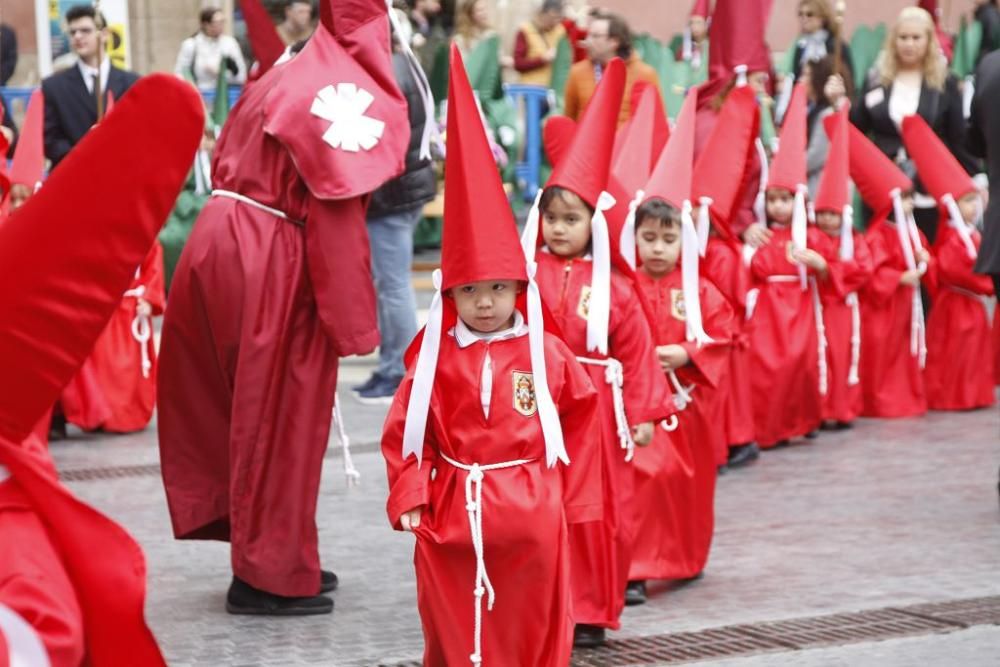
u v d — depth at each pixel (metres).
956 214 12.86
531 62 19.33
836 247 12.02
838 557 8.25
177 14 19.98
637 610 7.35
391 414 5.56
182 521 7.24
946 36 19.27
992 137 8.80
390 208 12.40
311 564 7.12
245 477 7.00
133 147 3.39
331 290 6.91
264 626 7.00
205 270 7.00
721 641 6.80
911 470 10.59
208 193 16.06
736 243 9.35
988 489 9.92
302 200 6.98
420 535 5.46
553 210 6.74
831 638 6.82
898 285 12.66
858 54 20.36
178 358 7.18
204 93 17.39
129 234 3.44
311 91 6.85
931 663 6.45
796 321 11.59
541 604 5.51
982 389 13.18
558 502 5.54
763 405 11.38
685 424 7.71
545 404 5.45
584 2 24.61
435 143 12.75
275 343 6.95
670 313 7.79
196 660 6.52
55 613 3.46
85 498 9.55
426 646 5.70
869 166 12.66
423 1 15.91
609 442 6.74
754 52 11.02
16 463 3.54
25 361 3.48
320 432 7.08
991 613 7.20
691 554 7.71
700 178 9.21
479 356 5.51
